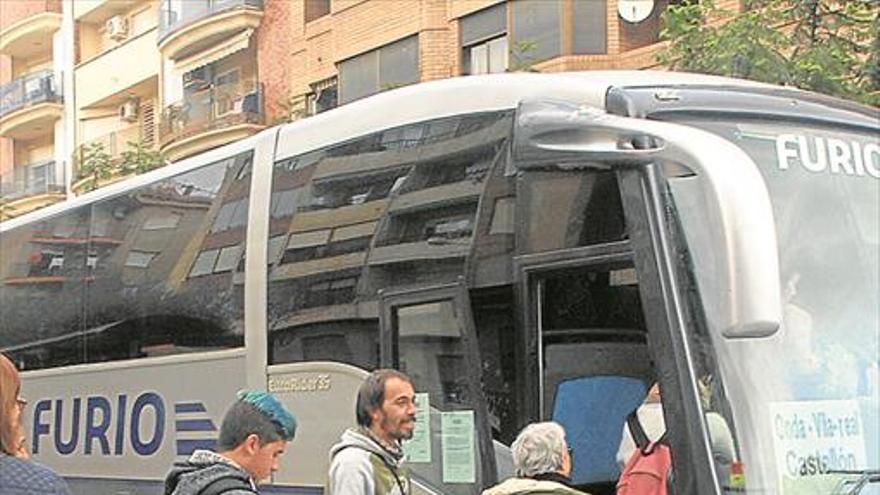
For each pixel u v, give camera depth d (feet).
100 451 30.99
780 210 18.44
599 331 18.49
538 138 18.04
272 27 101.60
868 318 18.21
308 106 90.27
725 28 41.60
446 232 21.39
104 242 32.17
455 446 20.61
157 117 117.39
